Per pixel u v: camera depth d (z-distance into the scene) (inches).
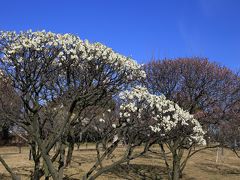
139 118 561.9
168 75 1064.2
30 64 468.4
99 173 573.6
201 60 1093.8
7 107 524.4
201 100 1083.9
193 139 690.8
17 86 484.4
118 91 542.6
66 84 538.9
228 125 1059.9
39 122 583.5
